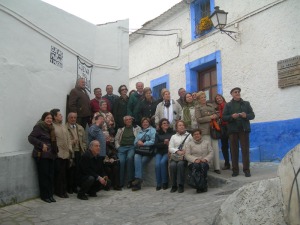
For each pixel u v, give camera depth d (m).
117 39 10.19
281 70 7.77
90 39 9.34
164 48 12.42
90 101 8.08
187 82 11.12
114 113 8.18
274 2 8.05
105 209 5.38
